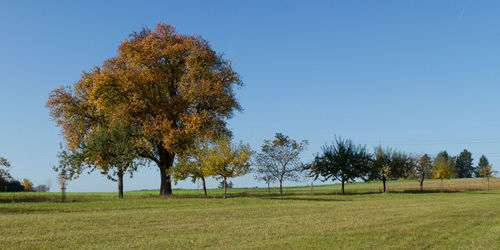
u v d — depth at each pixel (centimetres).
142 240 1445
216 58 4184
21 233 1584
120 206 2850
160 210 2542
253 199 3534
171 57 4059
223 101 4034
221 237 1505
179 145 4012
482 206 2764
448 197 3988
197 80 3997
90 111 4125
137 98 3894
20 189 6756
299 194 4497
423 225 1812
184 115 3888
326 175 5147
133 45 4000
